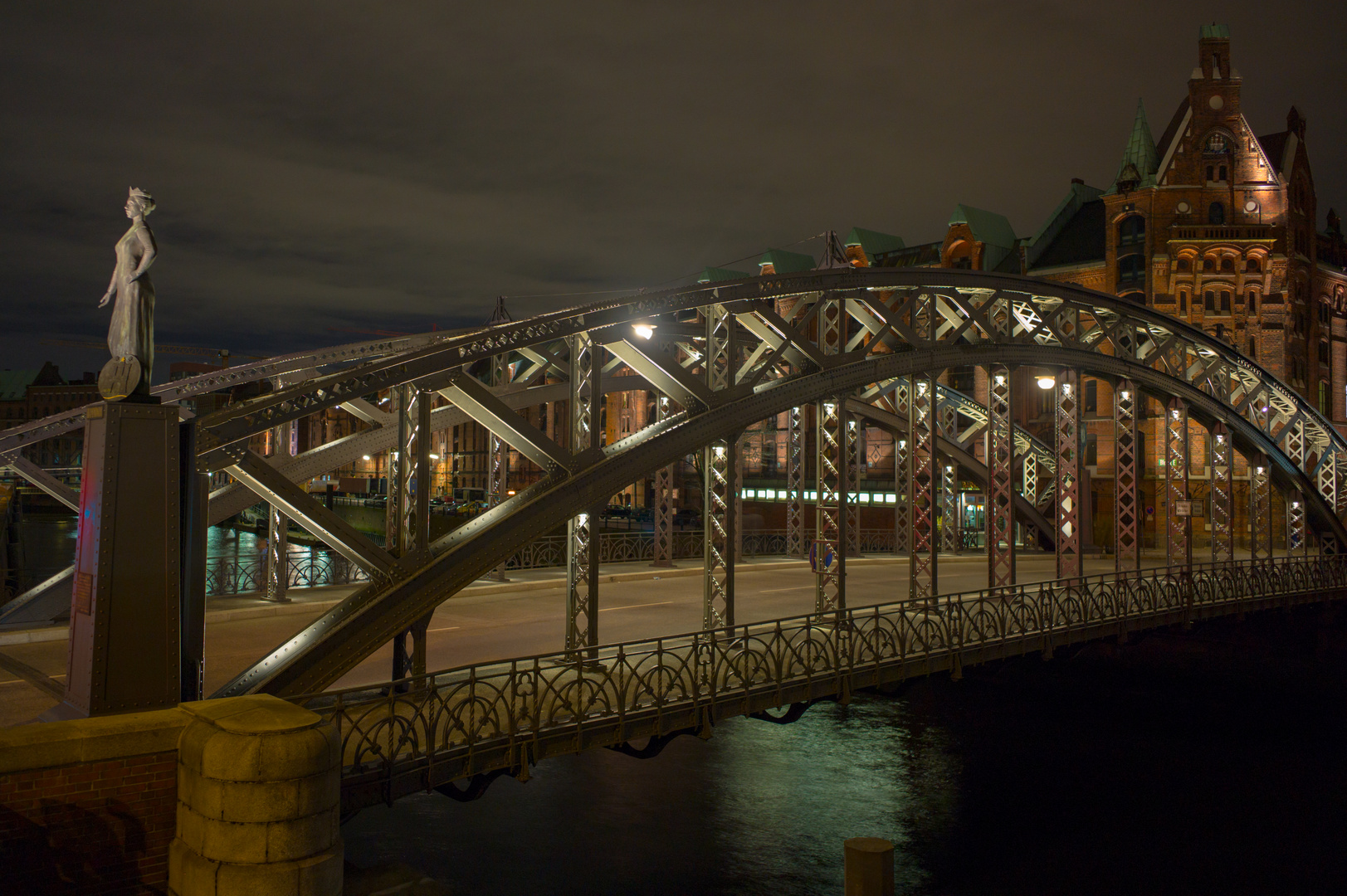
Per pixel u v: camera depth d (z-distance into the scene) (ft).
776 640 47.80
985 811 72.43
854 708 99.45
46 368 597.93
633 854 62.75
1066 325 98.84
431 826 66.49
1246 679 109.09
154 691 31.07
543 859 61.36
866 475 203.21
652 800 73.00
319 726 28.60
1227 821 71.00
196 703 30.68
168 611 31.71
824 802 73.51
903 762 83.30
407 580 41.14
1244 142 165.58
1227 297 163.94
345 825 66.13
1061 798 75.41
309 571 93.35
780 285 60.13
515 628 64.49
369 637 40.09
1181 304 164.35
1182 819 71.36
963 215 198.49
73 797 27.35
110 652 30.32
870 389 126.52
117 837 28.02
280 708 29.58
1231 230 160.76
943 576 106.42
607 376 86.58
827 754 84.89
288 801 27.14
